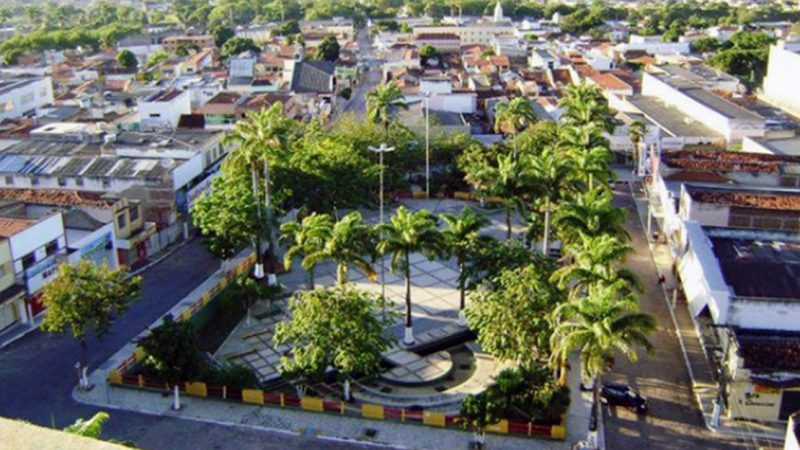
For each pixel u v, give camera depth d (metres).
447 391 65.69
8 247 73.25
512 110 117.62
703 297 68.56
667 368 67.88
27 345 71.69
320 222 73.44
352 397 64.25
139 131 120.81
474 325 62.72
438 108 151.75
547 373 58.56
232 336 75.81
